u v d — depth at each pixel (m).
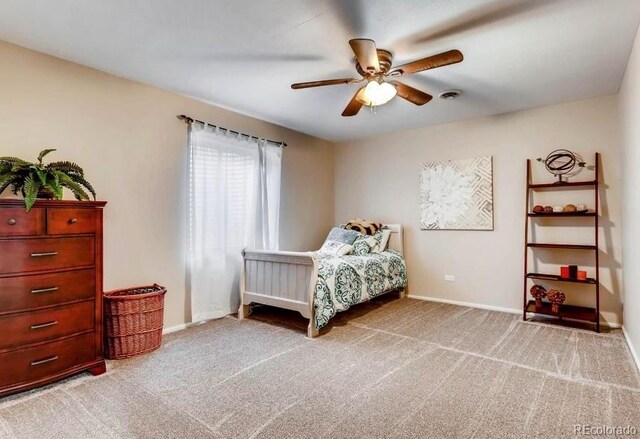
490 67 2.84
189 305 3.55
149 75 3.01
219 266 3.77
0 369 2.06
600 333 3.22
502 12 2.08
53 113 2.66
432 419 1.88
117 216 3.03
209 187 3.69
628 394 2.10
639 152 2.37
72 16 2.13
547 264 3.81
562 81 3.13
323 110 3.95
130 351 2.74
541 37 2.37
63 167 2.41
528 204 3.88
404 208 4.87
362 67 2.38
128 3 2.00
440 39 2.40
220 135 3.80
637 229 2.50
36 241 2.20
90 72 2.86
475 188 4.26
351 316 3.87
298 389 2.22
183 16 2.13
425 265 4.68
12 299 2.10
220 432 1.78
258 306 4.18
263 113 4.05
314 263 3.20
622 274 3.37
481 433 1.75
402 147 4.89
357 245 4.47
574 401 2.04
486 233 4.20
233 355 2.78
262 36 2.37
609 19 2.15
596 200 3.48
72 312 2.35
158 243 3.31
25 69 2.53
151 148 3.26
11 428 1.81
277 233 4.45
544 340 3.06
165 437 1.74
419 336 3.21
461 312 4.02
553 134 3.77
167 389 2.22
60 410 1.98
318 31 2.30
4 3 2.00
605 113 3.50
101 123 2.93
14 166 2.19
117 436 1.74
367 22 2.19
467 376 2.38
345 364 2.59
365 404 2.03
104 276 2.95
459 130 4.39
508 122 4.04
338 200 5.55
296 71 2.93
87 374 2.44
